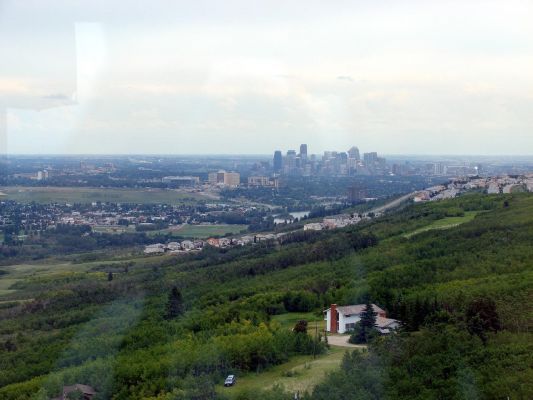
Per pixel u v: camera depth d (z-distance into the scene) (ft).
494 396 143.13
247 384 170.19
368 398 151.53
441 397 145.69
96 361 197.06
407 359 161.89
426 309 190.19
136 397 173.58
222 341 196.03
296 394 156.25
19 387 189.67
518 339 166.71
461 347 163.53
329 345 189.78
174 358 186.39
